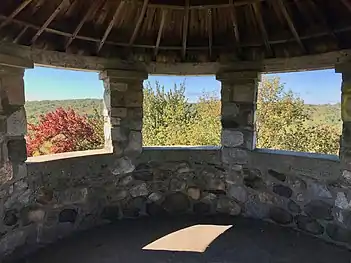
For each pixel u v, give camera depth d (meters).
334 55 3.01
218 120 8.88
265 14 3.11
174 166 3.87
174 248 3.02
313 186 3.18
